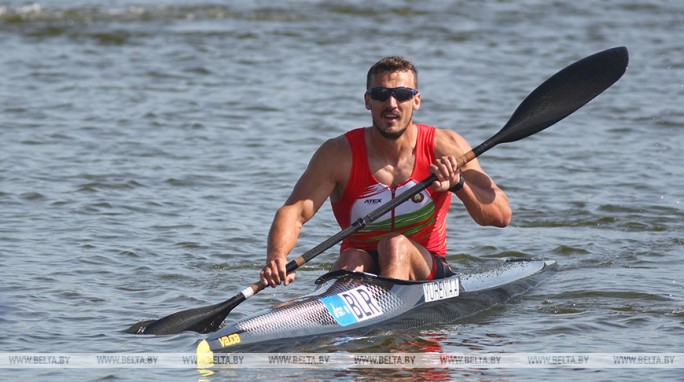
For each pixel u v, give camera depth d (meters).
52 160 44.03
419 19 86.69
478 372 21.59
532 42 77.94
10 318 25.16
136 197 38.84
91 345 23.30
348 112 55.22
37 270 29.64
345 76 64.88
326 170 25.80
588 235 34.72
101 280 28.98
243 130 50.84
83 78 62.53
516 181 42.03
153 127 50.97
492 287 27.78
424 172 26.20
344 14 88.31
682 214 37.31
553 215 37.25
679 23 86.25
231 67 66.94
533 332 24.55
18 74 63.12
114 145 47.12
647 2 95.88
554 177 42.72
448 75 65.88
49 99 56.56
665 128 52.22
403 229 26.55
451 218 37.22
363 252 26.39
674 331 24.47
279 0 94.19
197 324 24.22
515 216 37.19
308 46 74.81
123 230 34.47
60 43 73.69
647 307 26.64
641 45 76.75
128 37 76.38
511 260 30.48
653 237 34.47
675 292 27.98
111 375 21.33
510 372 21.59
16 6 87.94
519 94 60.69
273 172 43.19
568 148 47.91
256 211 37.50
